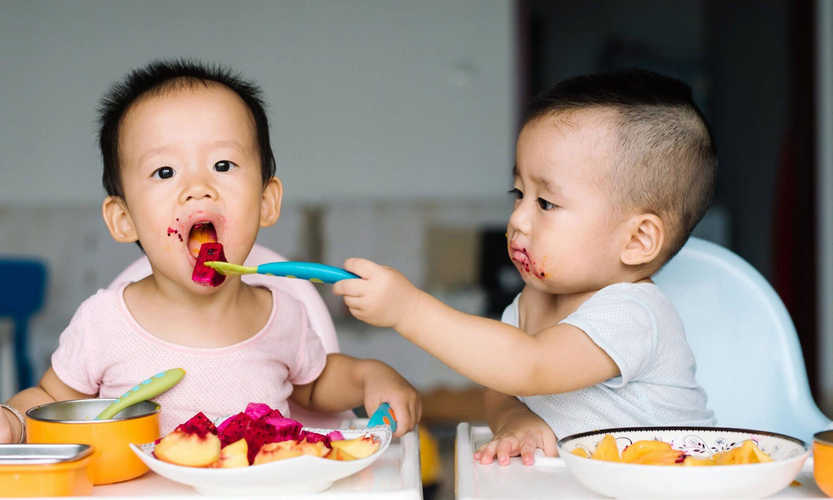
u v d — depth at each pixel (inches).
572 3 197.5
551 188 33.2
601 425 34.8
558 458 29.2
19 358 138.6
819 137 153.9
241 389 35.4
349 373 39.3
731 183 176.1
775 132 160.6
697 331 44.4
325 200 180.5
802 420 42.0
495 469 28.3
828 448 22.7
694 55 197.8
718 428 27.8
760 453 23.9
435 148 180.5
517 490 25.5
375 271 27.9
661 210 33.9
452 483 69.5
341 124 181.2
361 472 26.5
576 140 32.9
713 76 189.9
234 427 25.5
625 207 33.3
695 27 197.6
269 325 37.4
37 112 177.0
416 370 137.8
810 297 153.9
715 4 187.6
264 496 22.8
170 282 34.6
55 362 35.6
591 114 33.1
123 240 35.7
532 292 39.9
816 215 153.9
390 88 180.5
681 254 45.6
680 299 44.9
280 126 181.0
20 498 22.7
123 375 34.8
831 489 22.7
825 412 143.5
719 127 184.9
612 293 33.2
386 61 180.2
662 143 33.4
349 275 28.2
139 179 32.7
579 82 35.0
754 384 43.6
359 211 177.2
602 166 32.7
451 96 180.2
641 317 32.4
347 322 143.9
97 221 173.8
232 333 36.0
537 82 196.1
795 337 43.6
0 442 27.9
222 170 33.0
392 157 181.0
